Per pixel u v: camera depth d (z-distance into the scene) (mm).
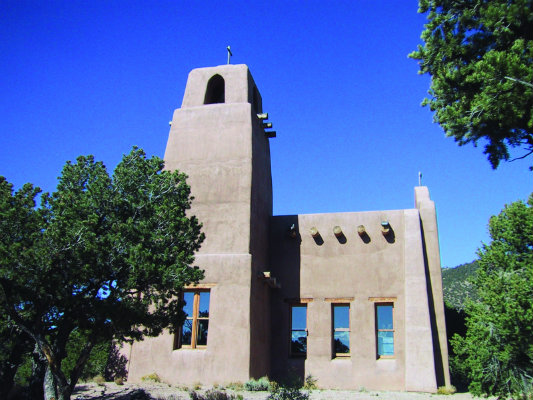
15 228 10930
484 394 15633
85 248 11086
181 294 18375
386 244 20156
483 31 12703
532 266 14281
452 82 13156
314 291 20219
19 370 18547
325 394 16531
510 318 13062
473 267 58281
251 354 17219
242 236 18484
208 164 19812
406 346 18219
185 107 21219
